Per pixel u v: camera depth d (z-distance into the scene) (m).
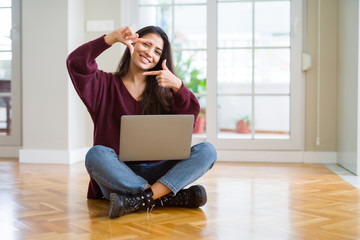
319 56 4.69
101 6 4.88
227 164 4.54
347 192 3.01
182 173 2.34
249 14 4.81
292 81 4.73
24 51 4.67
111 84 2.51
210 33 4.84
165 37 2.53
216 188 3.14
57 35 4.59
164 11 4.96
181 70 7.61
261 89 4.84
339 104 4.53
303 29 4.73
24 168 4.17
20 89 4.89
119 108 2.47
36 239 1.87
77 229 2.02
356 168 3.82
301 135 4.74
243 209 2.46
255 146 4.79
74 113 4.71
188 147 2.32
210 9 4.83
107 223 2.13
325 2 4.66
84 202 2.62
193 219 2.22
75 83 2.36
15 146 4.95
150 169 2.49
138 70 2.53
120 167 2.28
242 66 4.84
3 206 2.52
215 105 4.84
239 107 4.87
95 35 4.90
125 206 2.23
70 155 4.55
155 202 2.43
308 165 4.49
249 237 1.91
